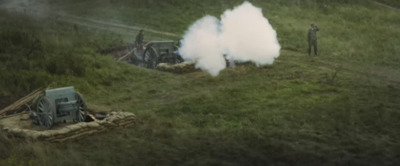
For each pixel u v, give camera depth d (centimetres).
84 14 3434
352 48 2552
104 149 928
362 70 2003
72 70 1664
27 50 1839
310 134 1078
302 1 4147
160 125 1130
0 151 871
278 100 1425
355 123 1179
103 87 1593
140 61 2098
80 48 2052
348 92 1547
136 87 1612
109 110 1250
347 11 3969
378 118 1209
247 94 1495
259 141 1013
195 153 935
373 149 984
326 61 2203
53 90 1071
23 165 799
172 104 1385
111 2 3878
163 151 938
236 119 1227
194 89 1595
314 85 1645
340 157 930
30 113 1119
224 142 1012
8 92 1415
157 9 3659
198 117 1239
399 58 2369
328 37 2944
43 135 927
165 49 2005
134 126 1122
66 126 1002
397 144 1024
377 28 3369
